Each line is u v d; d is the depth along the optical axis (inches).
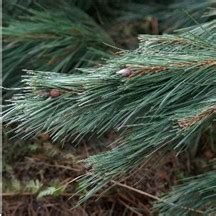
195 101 47.8
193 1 69.7
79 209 66.4
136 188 66.9
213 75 47.3
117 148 49.0
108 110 48.6
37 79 48.2
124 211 66.8
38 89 48.4
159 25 74.8
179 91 47.6
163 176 68.2
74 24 69.1
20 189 67.1
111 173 48.2
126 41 74.2
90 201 66.7
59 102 48.5
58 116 48.6
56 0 72.6
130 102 48.5
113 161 48.5
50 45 67.1
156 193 67.2
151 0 77.2
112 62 47.4
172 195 58.0
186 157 69.4
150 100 47.7
